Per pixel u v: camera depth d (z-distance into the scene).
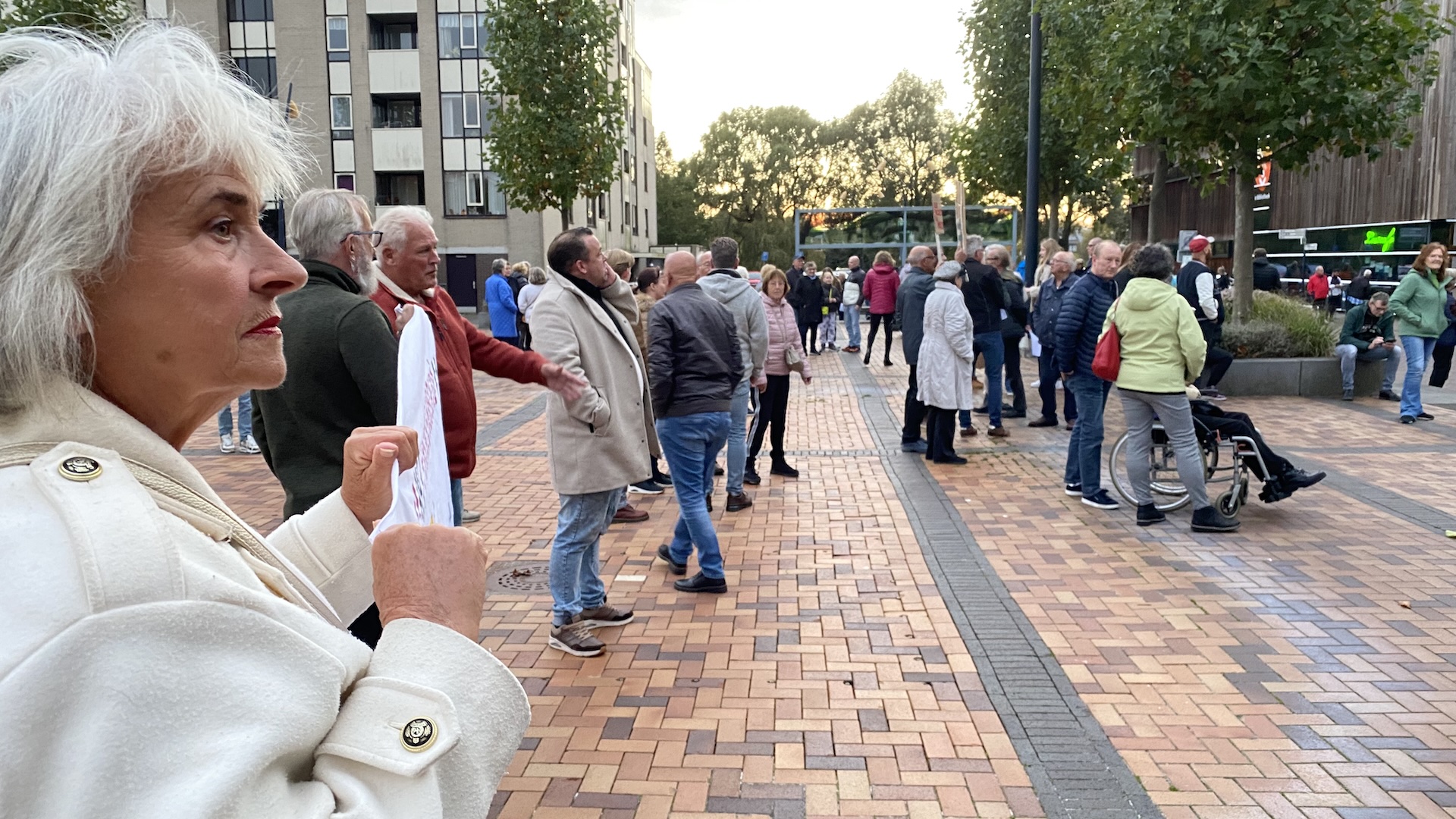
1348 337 12.03
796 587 5.57
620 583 5.67
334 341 2.76
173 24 0.95
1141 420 6.70
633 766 3.55
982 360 15.95
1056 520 6.95
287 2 35.53
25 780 0.67
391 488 1.38
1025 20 19.92
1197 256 11.72
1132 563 5.94
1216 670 4.38
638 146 53.12
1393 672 4.34
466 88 35.91
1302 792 3.36
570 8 18.16
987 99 20.81
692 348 5.33
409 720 0.84
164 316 0.88
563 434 4.51
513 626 4.97
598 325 4.48
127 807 0.68
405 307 3.15
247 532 0.98
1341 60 11.20
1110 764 3.55
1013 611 5.14
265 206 1.00
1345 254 23.12
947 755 3.62
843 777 3.46
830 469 8.87
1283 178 26.03
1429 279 10.30
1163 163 15.93
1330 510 7.05
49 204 0.80
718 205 73.56
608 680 4.30
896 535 6.64
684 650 4.64
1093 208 40.09
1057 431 10.52
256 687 0.76
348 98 36.03
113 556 0.72
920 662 4.48
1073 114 15.83
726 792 3.36
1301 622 4.95
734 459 7.34
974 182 21.48
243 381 0.94
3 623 0.69
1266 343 12.48
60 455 0.78
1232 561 5.95
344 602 1.34
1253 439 6.64
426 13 35.59
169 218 0.88
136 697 0.69
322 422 2.80
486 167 36.22
